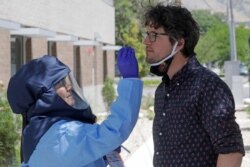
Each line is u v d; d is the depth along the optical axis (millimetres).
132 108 3975
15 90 4062
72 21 31688
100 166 4168
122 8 75500
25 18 22891
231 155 3789
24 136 4031
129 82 4016
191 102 3945
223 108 3838
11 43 22547
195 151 3963
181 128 3990
